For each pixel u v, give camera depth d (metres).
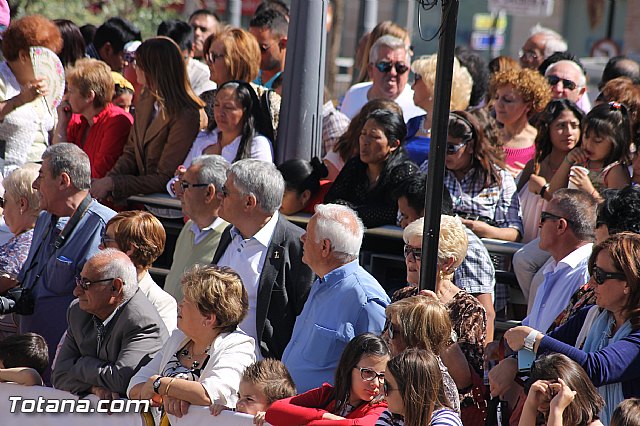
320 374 11.73
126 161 17.30
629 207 11.44
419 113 19.47
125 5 39.28
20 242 15.09
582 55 59.44
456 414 9.48
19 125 17.59
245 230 13.04
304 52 15.97
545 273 12.55
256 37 20.84
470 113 14.87
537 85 16.62
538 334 10.43
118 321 11.88
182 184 13.99
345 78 41.56
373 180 14.79
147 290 12.80
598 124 14.19
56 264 13.91
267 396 10.86
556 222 12.28
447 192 13.88
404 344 10.28
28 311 13.98
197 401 10.80
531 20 60.06
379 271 14.50
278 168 15.49
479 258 12.84
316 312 11.94
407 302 10.39
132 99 20.41
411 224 12.06
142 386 11.31
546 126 15.47
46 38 17.86
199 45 24.53
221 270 11.43
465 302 11.18
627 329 10.19
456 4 10.51
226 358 11.09
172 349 11.55
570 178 13.89
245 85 16.34
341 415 10.21
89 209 14.23
